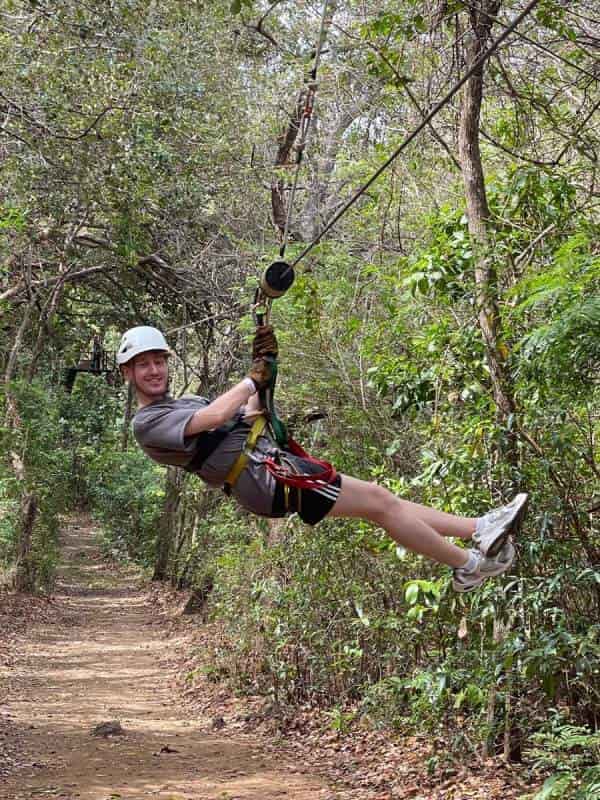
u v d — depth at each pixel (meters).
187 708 13.33
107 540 40.00
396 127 12.80
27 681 15.23
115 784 8.88
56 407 28.66
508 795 7.55
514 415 7.46
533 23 9.69
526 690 8.10
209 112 16.61
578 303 6.23
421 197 11.91
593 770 6.33
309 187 15.69
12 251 19.38
